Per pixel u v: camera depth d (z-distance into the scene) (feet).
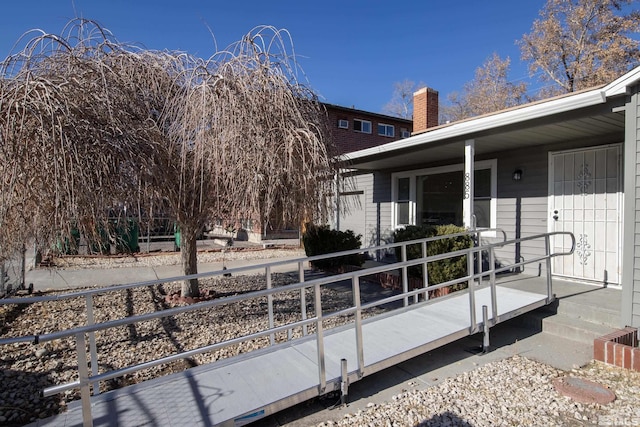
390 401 10.81
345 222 39.50
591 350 14.14
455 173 27.71
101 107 14.62
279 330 10.22
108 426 8.54
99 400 9.63
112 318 18.01
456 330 13.57
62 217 12.38
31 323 17.28
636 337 13.88
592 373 12.25
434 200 29.63
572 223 20.83
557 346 14.65
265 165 14.89
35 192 12.90
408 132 68.49
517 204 23.54
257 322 17.54
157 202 16.97
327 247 30.45
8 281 23.53
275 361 11.69
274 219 16.66
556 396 10.84
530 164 22.80
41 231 13.67
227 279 27.55
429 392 11.26
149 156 15.80
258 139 14.99
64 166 11.78
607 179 19.36
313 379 10.56
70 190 12.23
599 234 19.72
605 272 19.51
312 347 12.64
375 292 23.88
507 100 81.05
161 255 39.70
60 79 14.16
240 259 39.78
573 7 64.44
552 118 16.46
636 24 58.49
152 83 18.11
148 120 16.89
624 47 59.11
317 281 10.43
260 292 9.73
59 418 8.99
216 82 15.72
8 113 12.00
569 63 66.69
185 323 17.22
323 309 20.10
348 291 24.39
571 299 16.92
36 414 9.82
